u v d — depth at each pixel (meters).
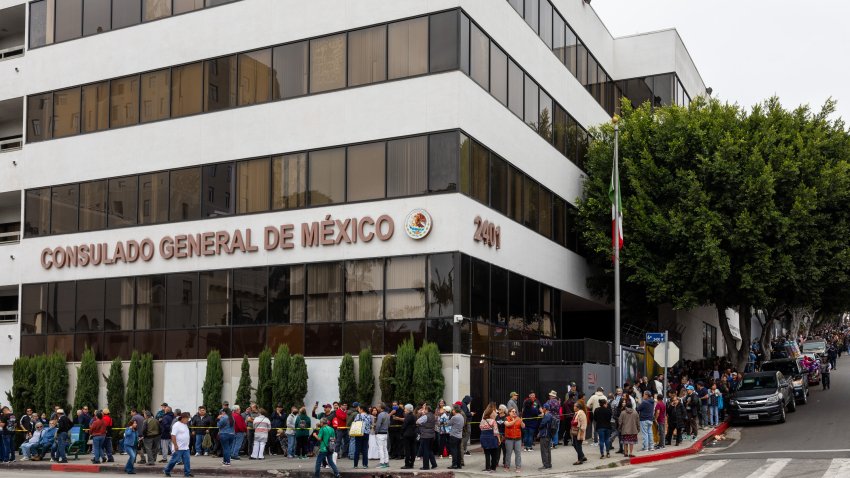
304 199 31.81
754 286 35.91
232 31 33.88
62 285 36.41
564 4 40.81
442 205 29.44
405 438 24.81
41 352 36.50
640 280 37.84
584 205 39.94
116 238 35.38
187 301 33.53
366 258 30.47
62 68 37.56
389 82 30.75
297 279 31.59
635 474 22.39
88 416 31.72
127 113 35.81
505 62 33.59
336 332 30.70
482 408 29.92
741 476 21.12
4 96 38.91
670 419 29.22
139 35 35.84
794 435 31.25
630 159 38.44
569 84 40.78
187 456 24.98
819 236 36.56
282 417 29.53
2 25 41.81
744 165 36.12
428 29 30.33
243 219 32.84
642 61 48.62
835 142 38.75
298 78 32.41
